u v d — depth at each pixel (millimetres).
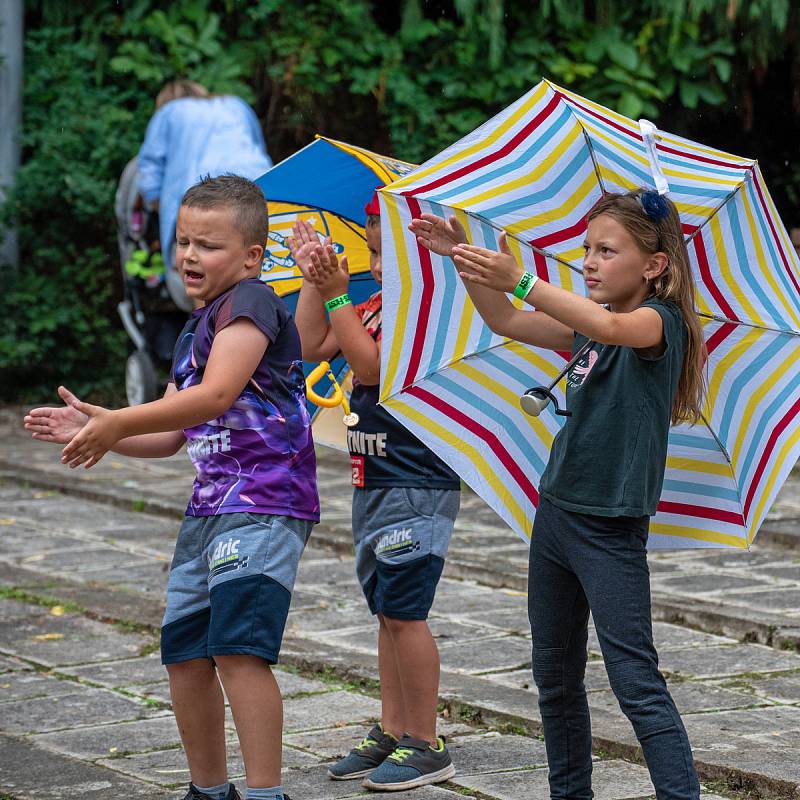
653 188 7629
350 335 8508
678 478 8125
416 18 27984
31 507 19109
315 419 9672
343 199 9625
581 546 7121
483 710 10016
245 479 7250
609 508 7023
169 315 24672
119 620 12914
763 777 8383
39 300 28531
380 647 9016
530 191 7621
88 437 6586
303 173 9336
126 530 17500
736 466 8102
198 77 28375
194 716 7594
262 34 29328
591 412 7148
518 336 7672
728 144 30375
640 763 8984
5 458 22828
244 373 7074
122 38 29328
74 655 11844
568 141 7570
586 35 27797
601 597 7020
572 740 7430
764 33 26297
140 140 28625
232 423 7258
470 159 7504
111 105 28719
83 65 29094
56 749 9383
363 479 8836
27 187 28078
